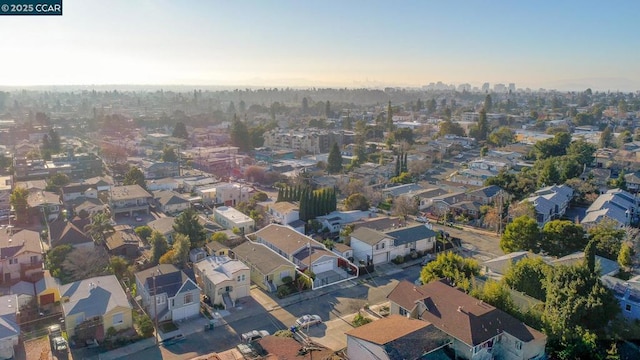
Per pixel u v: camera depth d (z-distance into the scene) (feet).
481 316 97.96
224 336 110.52
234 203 233.35
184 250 143.43
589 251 114.73
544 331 99.91
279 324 116.37
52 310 120.57
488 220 194.18
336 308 124.77
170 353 102.99
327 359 92.27
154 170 285.84
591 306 99.19
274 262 140.36
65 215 198.08
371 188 240.53
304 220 192.34
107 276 125.90
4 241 144.05
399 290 114.62
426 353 89.97
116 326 109.29
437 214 213.87
